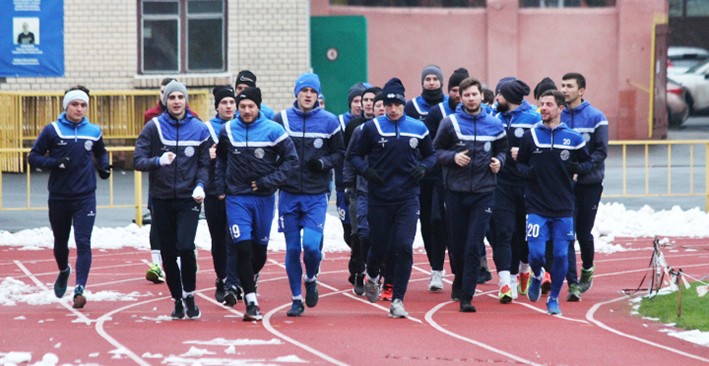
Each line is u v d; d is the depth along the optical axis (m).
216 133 34.47
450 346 27.48
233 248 33.56
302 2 74.88
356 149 31.83
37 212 56.69
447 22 90.88
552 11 90.38
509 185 34.25
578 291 34.97
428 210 36.84
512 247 35.28
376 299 33.56
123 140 73.81
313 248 31.52
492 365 25.41
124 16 74.31
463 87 32.66
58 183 33.03
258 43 74.88
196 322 30.77
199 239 48.16
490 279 38.84
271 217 31.28
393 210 31.78
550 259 35.31
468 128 32.59
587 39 90.25
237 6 74.75
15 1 73.56
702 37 114.81
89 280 39.41
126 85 74.44
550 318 31.88
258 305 33.31
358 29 82.94
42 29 73.88
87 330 29.39
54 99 73.06
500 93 35.47
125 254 45.97
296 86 32.06
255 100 30.70
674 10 115.00
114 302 34.59
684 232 51.03
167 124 30.56
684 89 104.88
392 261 34.50
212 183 33.34
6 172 64.69
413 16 90.81
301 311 31.89
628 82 89.94
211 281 39.09
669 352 27.23
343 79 83.12
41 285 38.38
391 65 90.81
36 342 27.67
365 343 27.67
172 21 74.69
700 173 70.06
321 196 31.77
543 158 32.56
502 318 31.75
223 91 34.53
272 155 30.92
